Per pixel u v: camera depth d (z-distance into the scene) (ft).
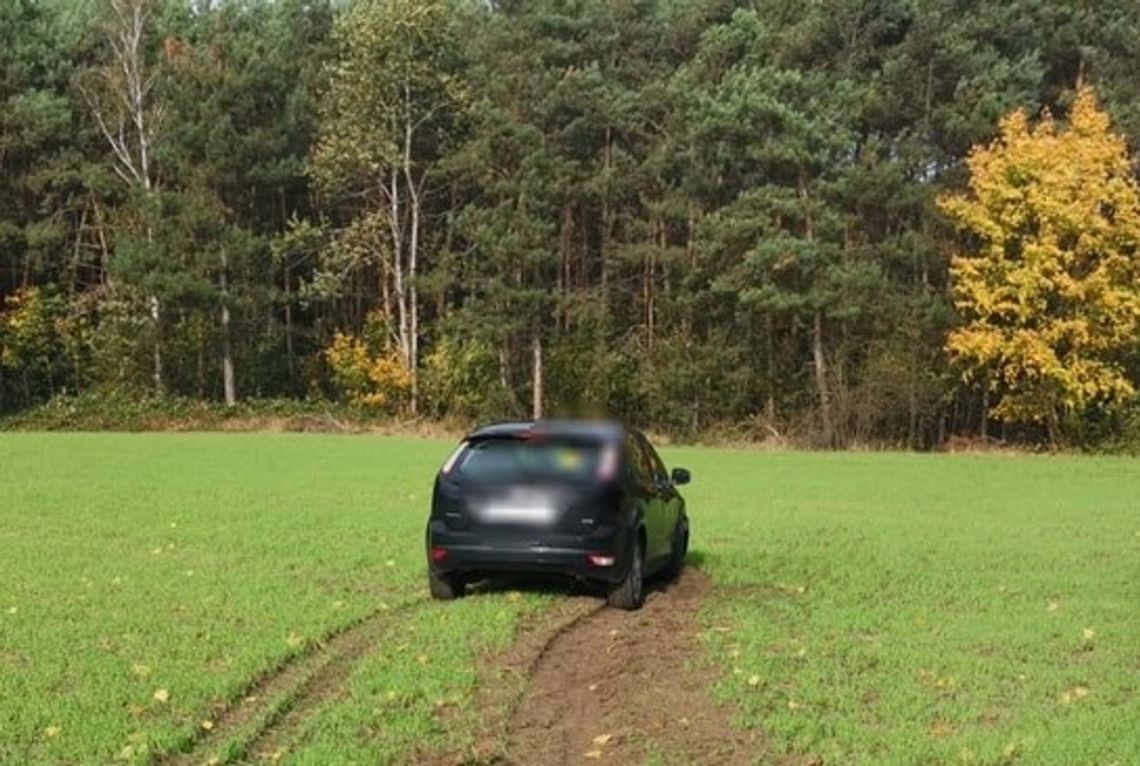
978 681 30.25
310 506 70.90
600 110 168.35
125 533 57.26
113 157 181.16
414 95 171.12
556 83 168.14
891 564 51.78
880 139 165.58
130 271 162.50
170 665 29.84
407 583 43.96
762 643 34.53
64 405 167.73
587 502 38.96
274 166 170.60
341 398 181.98
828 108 158.92
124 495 76.13
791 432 163.02
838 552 55.52
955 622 38.27
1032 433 164.66
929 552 56.24
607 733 25.49
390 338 179.63
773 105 155.84
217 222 166.20
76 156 176.14
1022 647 34.63
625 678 30.32
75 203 179.93
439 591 40.70
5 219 176.24
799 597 43.34
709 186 166.50
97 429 163.63
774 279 158.71
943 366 158.71
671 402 167.12
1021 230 146.92
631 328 180.75
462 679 29.04
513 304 167.94
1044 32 165.58
